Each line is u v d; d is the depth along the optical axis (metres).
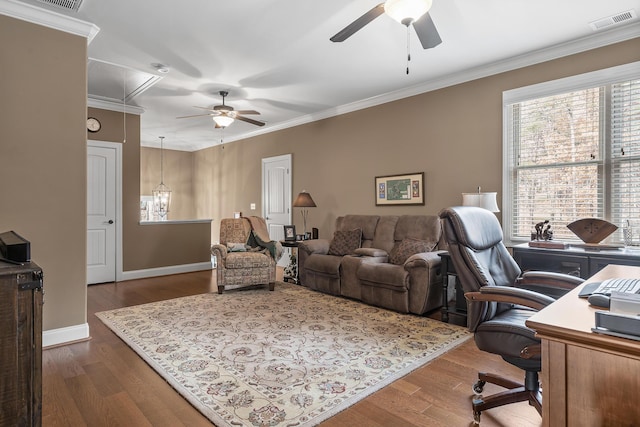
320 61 3.81
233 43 3.39
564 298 1.35
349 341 2.90
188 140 8.39
